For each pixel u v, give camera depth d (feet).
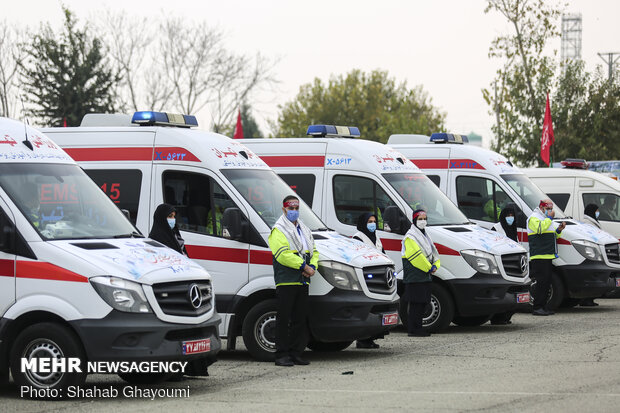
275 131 293.43
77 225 37.65
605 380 37.58
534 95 134.10
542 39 130.21
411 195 56.24
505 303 55.42
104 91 165.58
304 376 40.19
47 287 35.24
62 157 39.91
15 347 35.42
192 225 46.52
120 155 48.32
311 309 44.42
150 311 34.78
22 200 36.81
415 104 291.99
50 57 162.91
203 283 37.11
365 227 52.08
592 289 67.21
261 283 44.91
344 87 304.30
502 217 63.72
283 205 43.01
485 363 42.86
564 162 82.84
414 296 53.72
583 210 77.87
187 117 51.44
